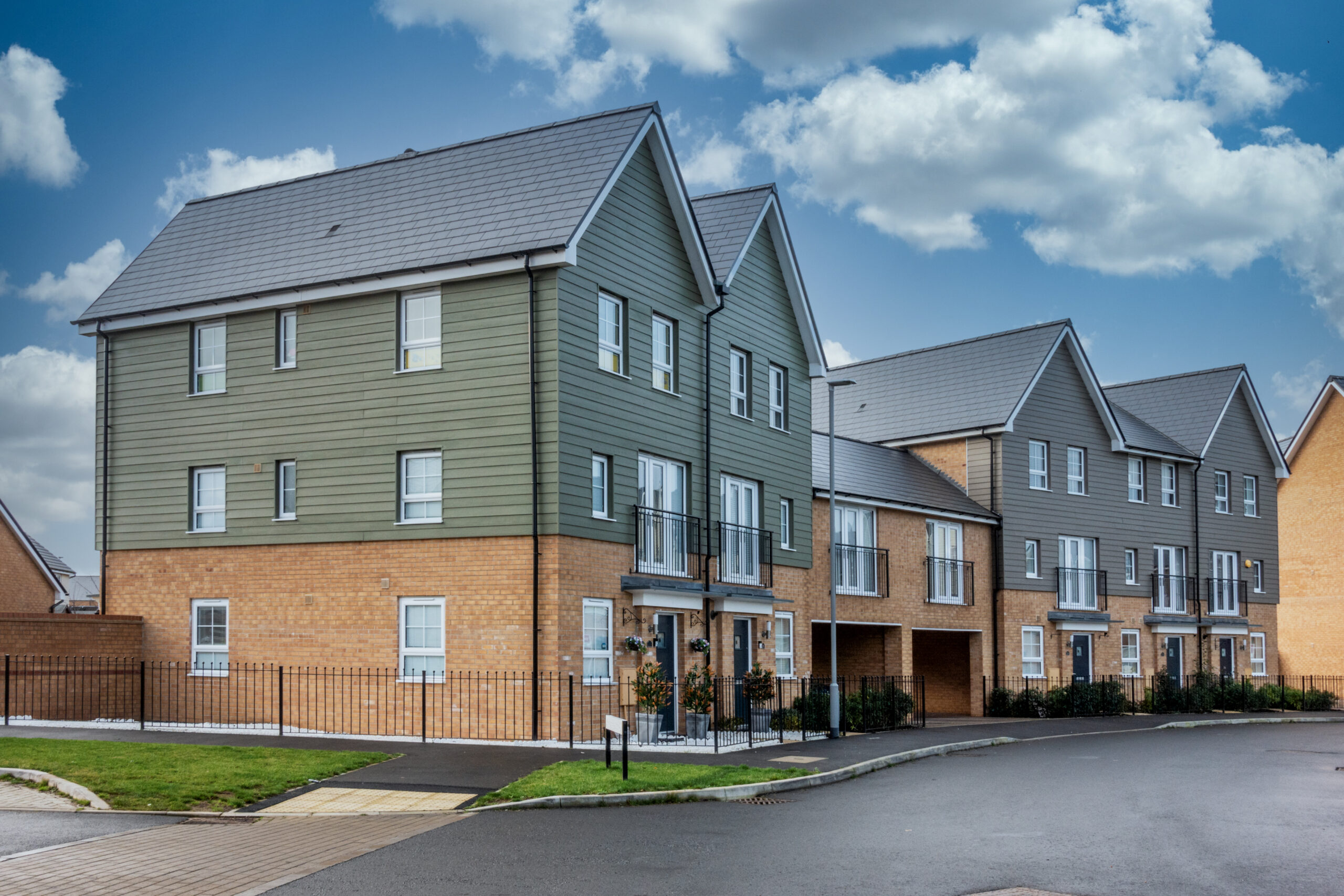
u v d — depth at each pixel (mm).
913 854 10008
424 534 18469
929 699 31047
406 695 18344
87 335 21641
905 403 33531
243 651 19844
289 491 19828
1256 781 15453
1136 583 34438
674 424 20656
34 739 15445
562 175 19234
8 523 34562
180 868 9273
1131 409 40281
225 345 20594
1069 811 12539
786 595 23875
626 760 13281
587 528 18203
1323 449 40594
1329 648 39844
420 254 18797
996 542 30609
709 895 8516
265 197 22797
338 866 9430
